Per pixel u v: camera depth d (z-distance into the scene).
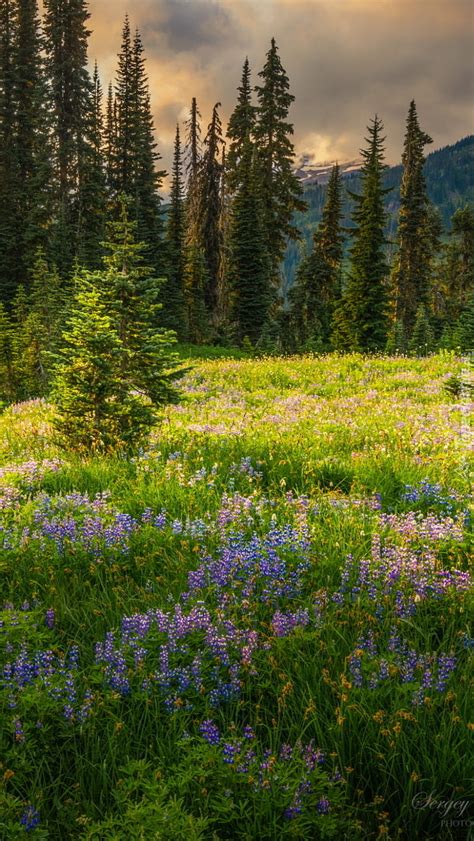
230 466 8.55
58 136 47.22
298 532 6.04
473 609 4.66
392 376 21.47
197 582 5.05
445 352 28.64
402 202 53.47
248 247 44.53
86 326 9.10
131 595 5.09
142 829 2.83
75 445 9.67
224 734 3.52
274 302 51.53
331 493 7.22
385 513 6.93
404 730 3.48
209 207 52.19
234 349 44.38
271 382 21.41
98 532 6.09
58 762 3.43
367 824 3.09
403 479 7.88
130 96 49.06
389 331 42.31
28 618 4.58
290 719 3.60
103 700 3.69
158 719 3.69
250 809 3.04
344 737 3.46
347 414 14.19
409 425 12.09
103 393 9.30
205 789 3.08
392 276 54.75
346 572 5.09
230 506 6.68
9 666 3.86
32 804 3.01
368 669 3.90
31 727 3.52
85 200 46.44
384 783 3.25
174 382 20.73
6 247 45.06
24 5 53.12
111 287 9.58
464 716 3.52
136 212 45.69
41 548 5.91
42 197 43.91
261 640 4.30
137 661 4.00
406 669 3.88
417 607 4.72
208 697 3.81
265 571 5.18
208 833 2.99
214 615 4.59
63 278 42.06
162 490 7.44
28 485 8.09
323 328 50.31
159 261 46.31
